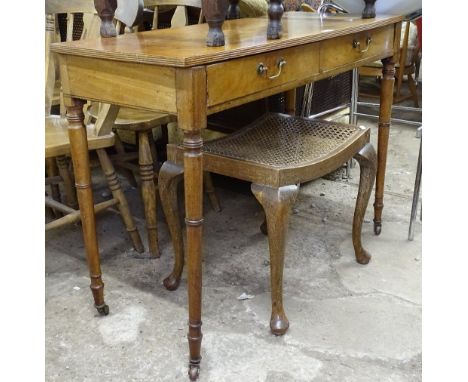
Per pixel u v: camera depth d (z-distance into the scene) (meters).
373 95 3.60
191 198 1.11
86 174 1.33
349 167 2.39
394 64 1.68
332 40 1.35
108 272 1.69
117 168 2.29
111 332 1.40
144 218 2.06
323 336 1.36
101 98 1.17
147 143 1.67
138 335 1.39
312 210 2.07
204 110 1.03
